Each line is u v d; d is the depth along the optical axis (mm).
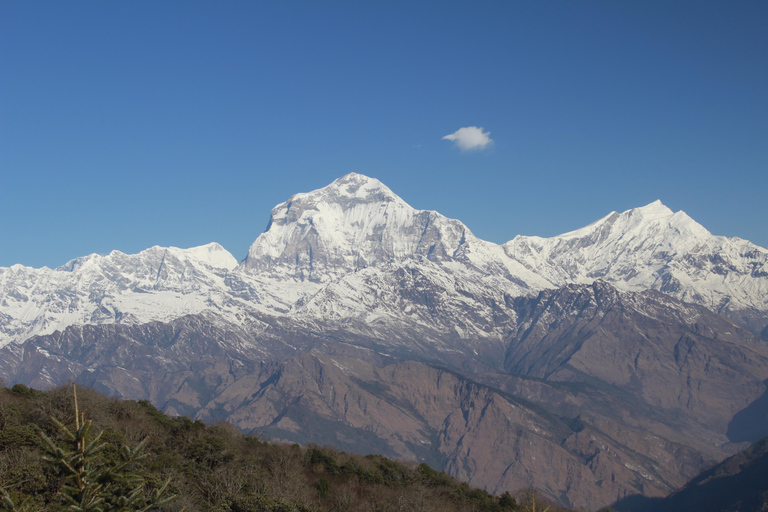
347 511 138125
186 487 114875
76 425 43562
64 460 42562
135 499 44125
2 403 125312
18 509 40125
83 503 41906
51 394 140375
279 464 158125
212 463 144125
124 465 44375
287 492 131375
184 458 142750
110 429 125500
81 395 140125
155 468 118000
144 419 160125
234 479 126562
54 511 41875
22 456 94375
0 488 40031
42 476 68500
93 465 44219
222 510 104188
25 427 107000
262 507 105000
